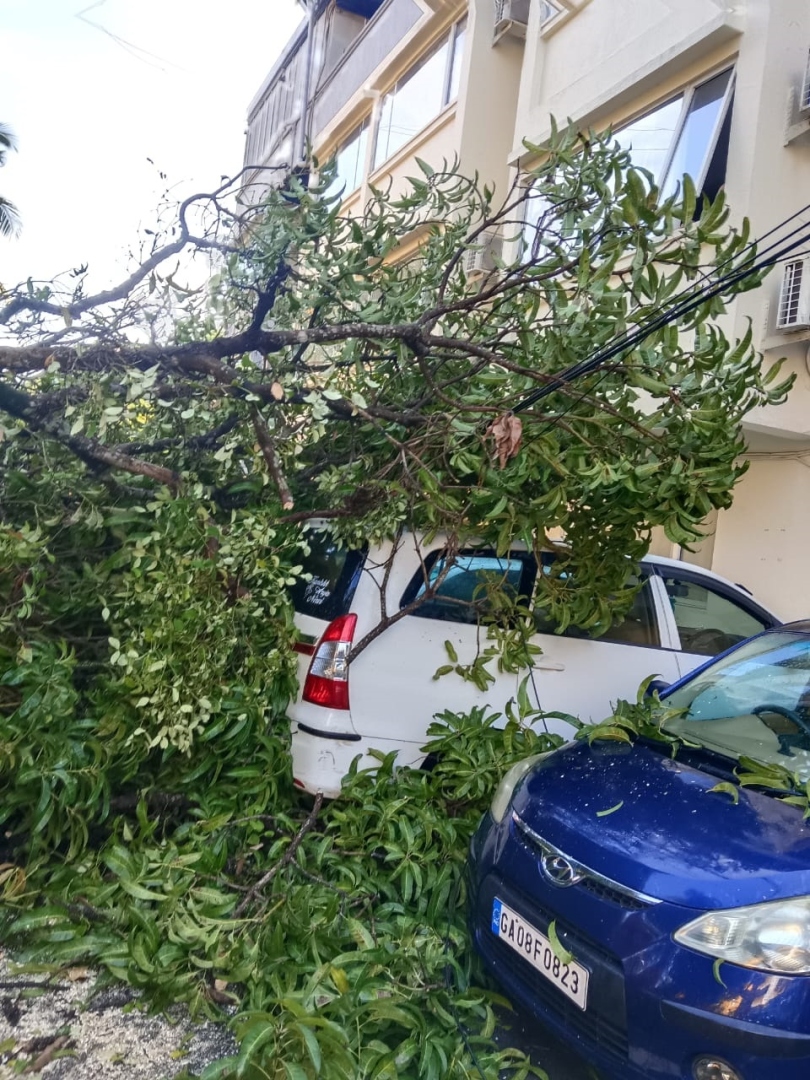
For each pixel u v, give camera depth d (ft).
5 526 9.91
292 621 11.91
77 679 11.54
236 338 10.37
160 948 8.46
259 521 10.74
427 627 13.12
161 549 10.23
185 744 10.13
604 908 7.83
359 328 10.57
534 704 13.88
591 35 30.27
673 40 26.14
